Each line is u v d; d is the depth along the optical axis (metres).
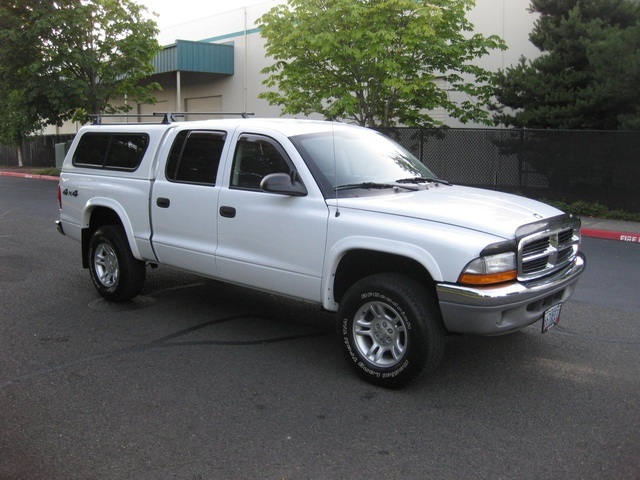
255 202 5.04
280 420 3.94
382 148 5.54
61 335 5.54
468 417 4.00
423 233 4.14
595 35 12.82
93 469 3.33
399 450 3.57
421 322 4.17
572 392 4.41
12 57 21.30
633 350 5.27
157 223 5.90
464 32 17.39
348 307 4.54
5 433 3.73
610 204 13.52
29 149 33.94
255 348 5.25
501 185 14.88
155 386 4.45
